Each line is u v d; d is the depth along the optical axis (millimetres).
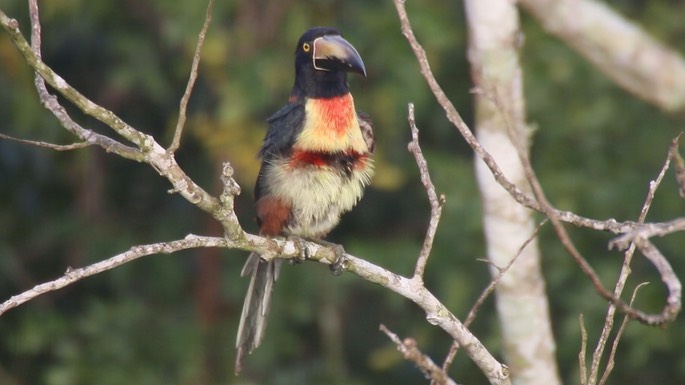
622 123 13352
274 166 8289
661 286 12648
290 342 14094
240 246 6676
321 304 14344
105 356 13688
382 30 13516
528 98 12992
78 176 14852
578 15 5754
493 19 7781
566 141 13289
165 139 14852
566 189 12922
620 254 12898
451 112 6012
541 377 8266
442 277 13500
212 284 14469
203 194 6320
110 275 14477
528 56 13102
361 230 14914
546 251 12898
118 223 15062
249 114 13812
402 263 13789
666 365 13547
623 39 5738
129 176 15250
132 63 13883
